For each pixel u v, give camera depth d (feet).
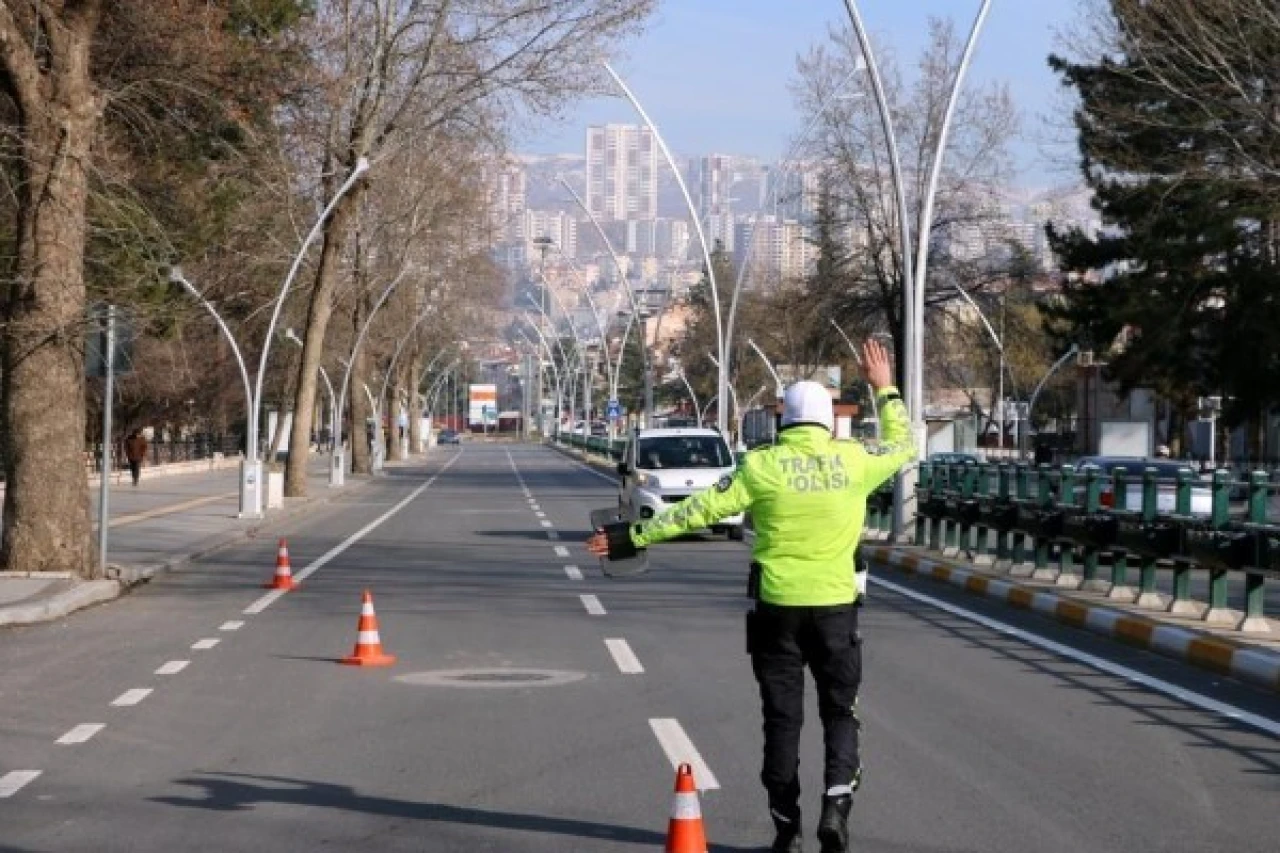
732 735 43.14
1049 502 83.35
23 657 58.75
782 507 30.42
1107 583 79.25
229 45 118.01
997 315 277.03
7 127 86.28
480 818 33.83
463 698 49.44
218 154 136.05
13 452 81.97
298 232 175.73
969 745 42.22
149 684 52.19
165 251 110.52
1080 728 44.78
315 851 31.27
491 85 166.40
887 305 228.63
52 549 81.82
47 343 81.51
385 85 168.14
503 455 450.71
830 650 30.48
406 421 456.86
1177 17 122.62
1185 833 32.81
